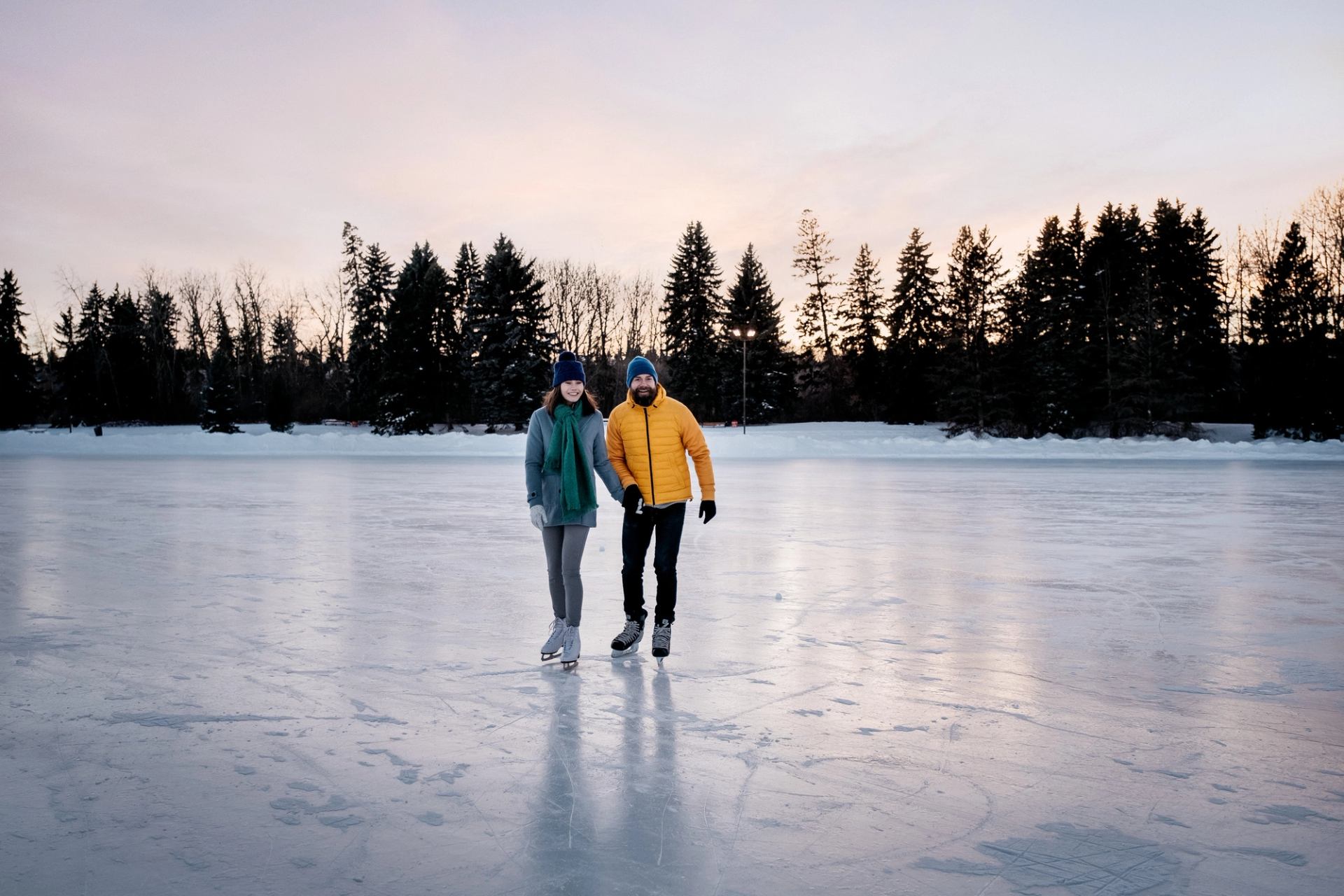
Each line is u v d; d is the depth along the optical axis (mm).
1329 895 2307
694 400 66312
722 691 4215
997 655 4875
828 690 4215
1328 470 24453
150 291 72812
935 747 3439
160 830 2701
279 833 2682
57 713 3865
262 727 3678
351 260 78750
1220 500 14859
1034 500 14984
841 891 2324
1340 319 44281
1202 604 6297
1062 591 6805
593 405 5000
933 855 2531
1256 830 2707
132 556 8508
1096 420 52469
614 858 2523
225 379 54344
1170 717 3818
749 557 8523
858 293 69250
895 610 6102
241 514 12516
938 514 12625
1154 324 49094
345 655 4879
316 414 70125
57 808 2861
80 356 64562
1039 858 2518
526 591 6801
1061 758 3316
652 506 4961
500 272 53750
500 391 53938
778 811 2840
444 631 5461
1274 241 59719
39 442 38625
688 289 69688
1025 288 54531
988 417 51094
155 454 37219
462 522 11562
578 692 4203
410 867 2463
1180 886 2352
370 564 8117
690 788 3031
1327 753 3373
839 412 70125
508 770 3203
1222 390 57875
